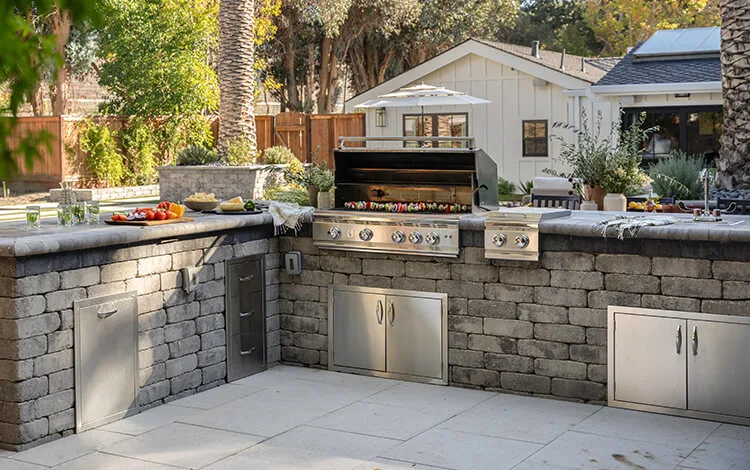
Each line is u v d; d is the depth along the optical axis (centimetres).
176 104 2122
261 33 2441
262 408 583
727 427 527
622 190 847
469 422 544
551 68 1911
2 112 102
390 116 2117
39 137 104
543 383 599
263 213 688
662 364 552
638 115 1697
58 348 518
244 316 670
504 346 611
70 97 2766
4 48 101
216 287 642
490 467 462
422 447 497
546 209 622
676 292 544
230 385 646
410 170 682
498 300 610
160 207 630
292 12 2783
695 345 539
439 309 633
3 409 502
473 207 630
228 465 471
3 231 566
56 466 475
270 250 695
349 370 677
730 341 528
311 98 3141
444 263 629
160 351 594
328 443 507
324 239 671
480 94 2019
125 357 565
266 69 2970
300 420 554
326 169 812
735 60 925
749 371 523
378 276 659
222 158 1770
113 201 1906
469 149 631
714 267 531
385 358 659
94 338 541
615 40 3972
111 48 2088
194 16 2106
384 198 697
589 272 575
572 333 585
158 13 2064
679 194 1042
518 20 4072
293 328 704
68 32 1970
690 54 1709
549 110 1939
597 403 580
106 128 2117
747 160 931
